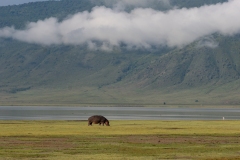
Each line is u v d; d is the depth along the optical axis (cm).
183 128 13225
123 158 7225
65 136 10394
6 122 16662
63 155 7481
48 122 16900
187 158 7288
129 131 11856
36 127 13388
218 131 12012
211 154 7731
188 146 8725
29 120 18788
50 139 9750
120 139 9850
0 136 10281
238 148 8462
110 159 7106
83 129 12519
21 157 7219
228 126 14438
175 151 8044
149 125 14825
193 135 10838
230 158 7281
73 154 7606
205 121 18362
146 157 7356
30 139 9712
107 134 10919
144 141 9494
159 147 8562
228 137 10406
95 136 10438
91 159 7088
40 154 7556
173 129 12731
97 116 14475
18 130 12019
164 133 11312
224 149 8319
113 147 8512
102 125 14550
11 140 9500
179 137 10350
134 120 19350
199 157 7394
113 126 14112
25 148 8269
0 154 7500
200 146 8731
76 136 10412
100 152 7869
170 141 9519
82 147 8488
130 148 8394
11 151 7862
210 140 9750
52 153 7688
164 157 7369
